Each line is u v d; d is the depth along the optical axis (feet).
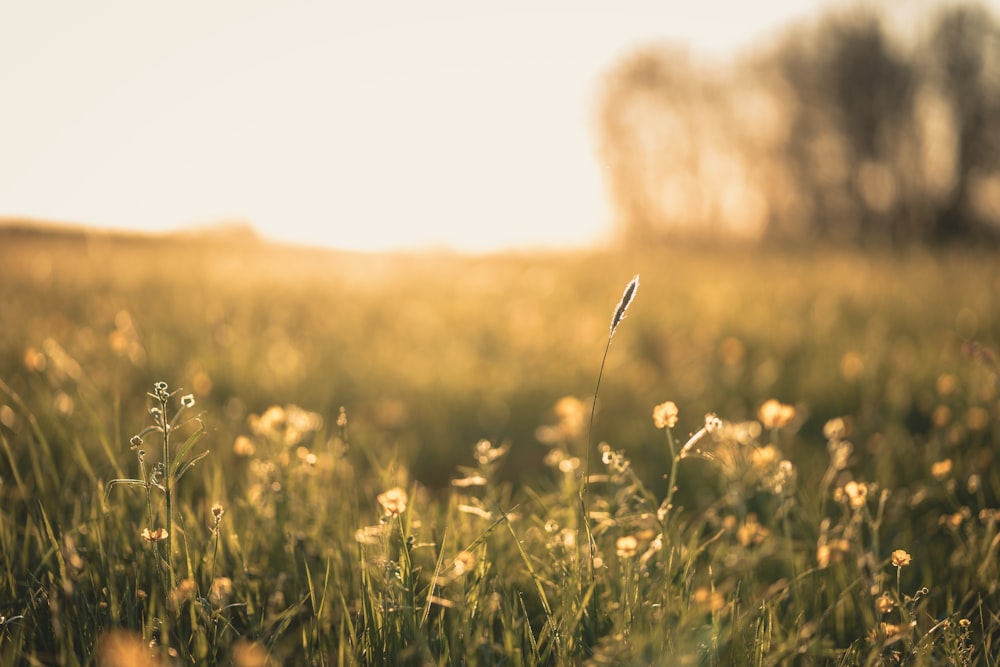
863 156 115.65
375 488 9.57
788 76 117.19
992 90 107.45
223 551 6.36
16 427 9.19
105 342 15.58
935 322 19.72
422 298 29.43
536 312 25.14
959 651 5.36
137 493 6.83
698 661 5.11
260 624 5.52
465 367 18.21
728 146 128.98
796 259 43.57
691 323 22.38
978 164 108.88
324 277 34.09
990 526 6.84
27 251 32.71
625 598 5.39
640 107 129.39
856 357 15.51
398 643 5.24
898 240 107.34
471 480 7.06
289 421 8.46
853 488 6.60
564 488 7.59
